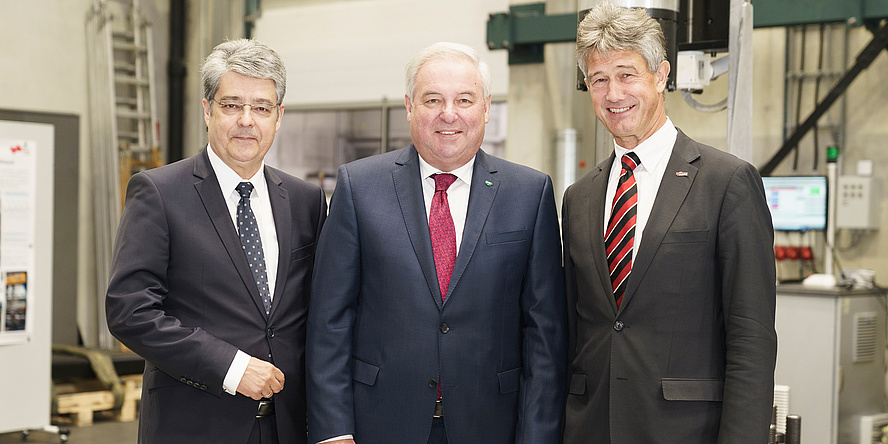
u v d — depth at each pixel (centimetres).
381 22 712
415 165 205
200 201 205
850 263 519
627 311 183
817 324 409
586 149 528
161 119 767
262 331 203
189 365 189
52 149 481
